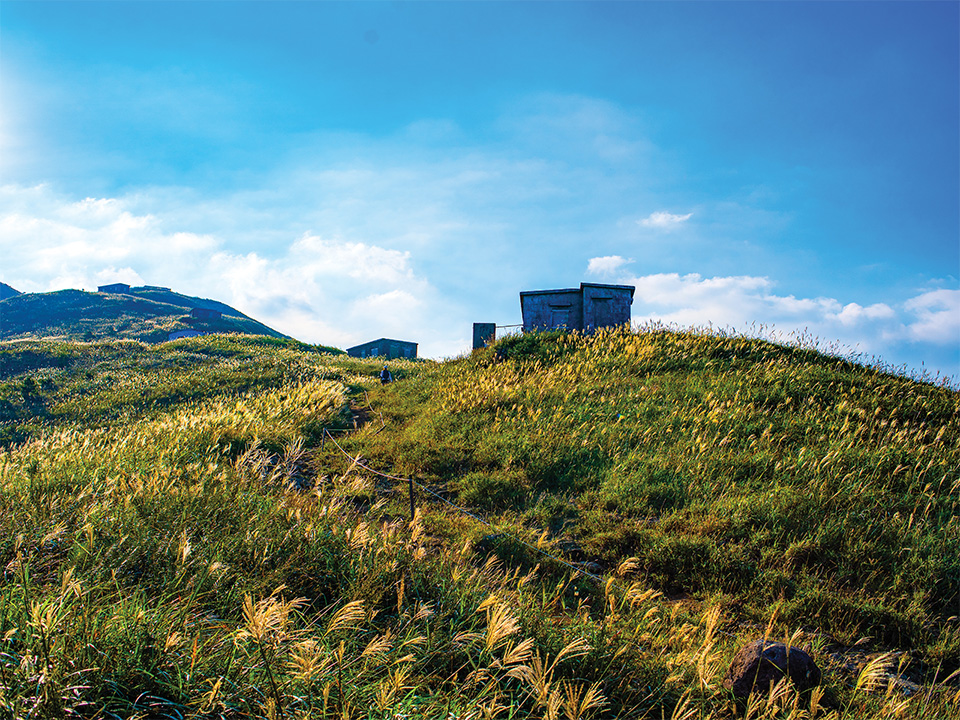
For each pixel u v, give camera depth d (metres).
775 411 11.05
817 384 12.23
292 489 8.12
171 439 11.02
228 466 8.95
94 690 2.76
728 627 4.97
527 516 7.56
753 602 5.41
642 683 3.63
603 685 3.55
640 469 8.66
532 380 14.48
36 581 3.92
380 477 9.76
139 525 5.04
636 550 6.56
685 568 6.04
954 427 9.91
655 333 18.31
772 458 8.65
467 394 13.66
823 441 9.26
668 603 5.38
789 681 3.56
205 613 3.79
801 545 6.20
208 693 2.81
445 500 8.42
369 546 5.05
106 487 6.54
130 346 37.03
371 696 3.03
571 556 6.52
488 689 3.22
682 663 3.88
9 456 9.06
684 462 8.77
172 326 83.69
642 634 4.21
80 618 3.12
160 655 3.04
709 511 7.18
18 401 22.52
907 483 7.75
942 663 4.56
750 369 13.99
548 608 4.58
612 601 4.43
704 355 15.61
